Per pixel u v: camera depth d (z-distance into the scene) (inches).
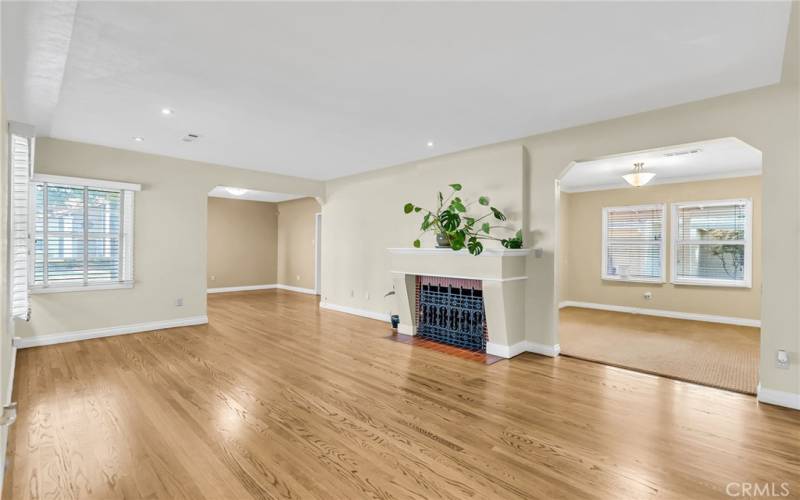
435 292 200.8
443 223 191.6
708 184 255.6
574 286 319.9
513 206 180.1
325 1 79.9
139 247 207.8
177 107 140.7
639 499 76.3
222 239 386.9
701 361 165.0
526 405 120.0
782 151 118.6
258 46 98.3
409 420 109.3
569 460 89.8
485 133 171.9
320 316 260.5
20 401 119.0
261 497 76.2
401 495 77.1
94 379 138.3
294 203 402.3
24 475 82.0
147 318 211.3
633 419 110.7
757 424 107.5
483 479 82.4
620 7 82.2
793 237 116.6
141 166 207.5
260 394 126.6
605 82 119.8
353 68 110.8
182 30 90.7
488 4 81.0
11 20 82.2
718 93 127.5
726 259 251.1
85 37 93.0
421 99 133.2
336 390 130.7
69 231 187.2
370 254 256.4
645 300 282.0
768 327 121.0
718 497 76.9
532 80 118.6
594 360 165.0
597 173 252.4
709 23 88.0
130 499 75.2
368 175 257.4
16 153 121.1
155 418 108.7
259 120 154.9
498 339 171.6
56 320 184.5
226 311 278.4
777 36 93.2
